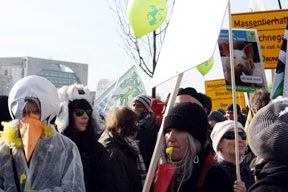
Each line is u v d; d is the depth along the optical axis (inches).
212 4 94.5
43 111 109.9
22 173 109.7
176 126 110.2
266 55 260.1
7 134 111.3
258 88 209.0
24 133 108.6
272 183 81.2
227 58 214.7
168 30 109.4
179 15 106.1
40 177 108.9
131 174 157.3
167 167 108.3
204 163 111.1
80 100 146.6
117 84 317.1
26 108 110.0
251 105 190.1
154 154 108.6
